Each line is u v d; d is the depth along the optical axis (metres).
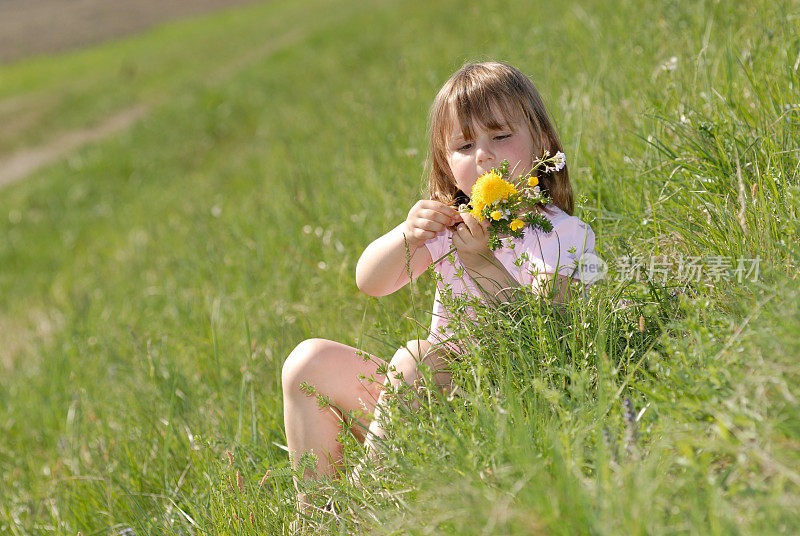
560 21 7.52
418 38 14.45
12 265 11.26
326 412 2.35
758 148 2.67
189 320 4.56
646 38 4.86
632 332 2.07
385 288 2.53
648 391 1.71
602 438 1.52
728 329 1.77
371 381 2.08
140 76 27.47
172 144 16.11
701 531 1.29
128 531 2.76
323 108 12.08
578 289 2.14
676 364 1.75
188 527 2.44
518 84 2.37
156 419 3.61
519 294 2.19
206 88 20.39
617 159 3.37
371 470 1.99
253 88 17.81
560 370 1.87
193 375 3.96
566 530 1.33
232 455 2.53
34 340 6.67
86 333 5.90
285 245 4.76
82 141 20.69
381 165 5.07
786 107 2.72
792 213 2.16
